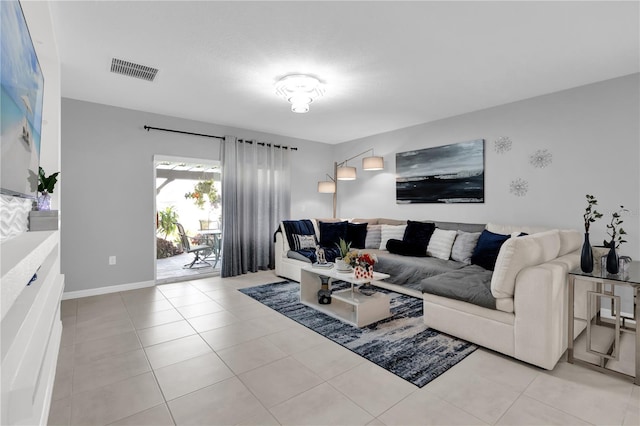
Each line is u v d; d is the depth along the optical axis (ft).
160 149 14.89
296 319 10.46
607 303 10.67
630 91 10.34
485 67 9.87
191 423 5.58
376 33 7.96
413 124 16.67
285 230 16.61
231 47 8.67
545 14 7.15
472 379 6.95
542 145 12.31
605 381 6.86
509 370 7.32
